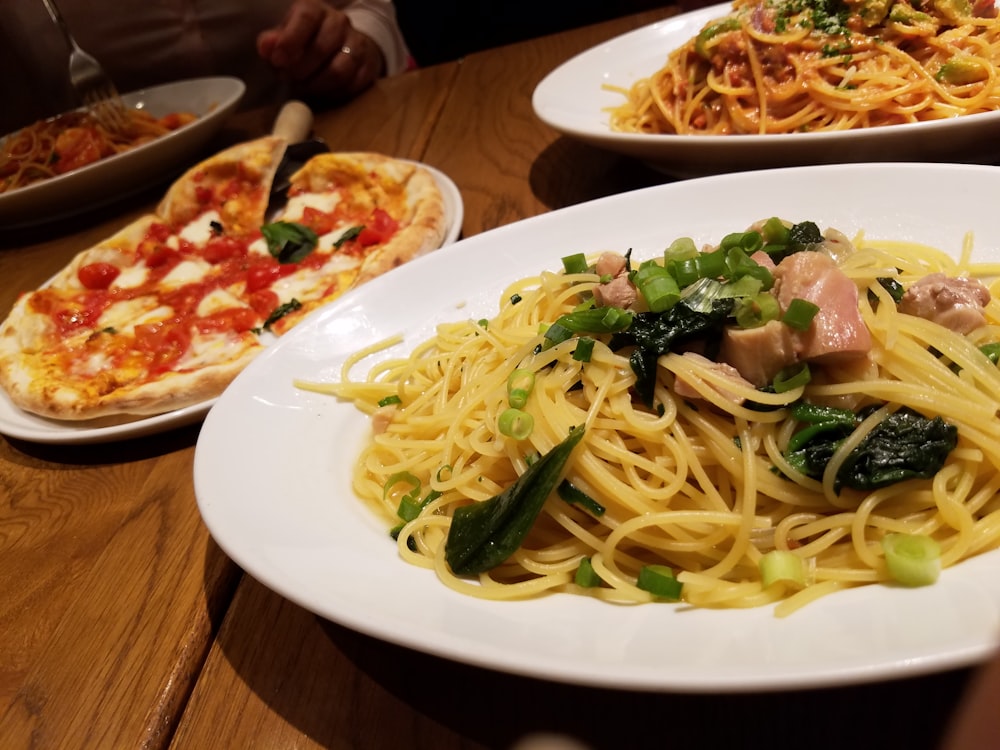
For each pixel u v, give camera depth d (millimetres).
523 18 1105
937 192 319
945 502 238
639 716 217
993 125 360
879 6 465
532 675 184
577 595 238
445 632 203
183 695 249
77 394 385
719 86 493
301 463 291
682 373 260
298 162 615
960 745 129
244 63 929
